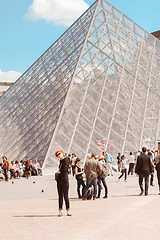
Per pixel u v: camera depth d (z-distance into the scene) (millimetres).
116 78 44844
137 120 43750
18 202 18016
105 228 10328
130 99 44469
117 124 41656
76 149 37719
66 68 45500
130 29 52469
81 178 19281
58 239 9227
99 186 19000
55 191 23156
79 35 50219
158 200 16391
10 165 39125
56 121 38094
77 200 18406
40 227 11023
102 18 49781
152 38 55000
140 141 42312
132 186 24656
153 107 45938
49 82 47625
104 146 39500
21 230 10641
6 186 28406
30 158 38250
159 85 49094
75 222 11617
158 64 52344
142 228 10219
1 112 57531
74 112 39438
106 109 41812
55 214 13547
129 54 49000
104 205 15539
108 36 48125
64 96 40250
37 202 17703
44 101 44219
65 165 13250
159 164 19609
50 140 37000
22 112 48125
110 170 34812
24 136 42094
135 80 46656
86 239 9062
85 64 43594
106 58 45594
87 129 39250
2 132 49719
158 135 44062
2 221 12305
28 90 53188
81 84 41750
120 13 52938
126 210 13609
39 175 36500
